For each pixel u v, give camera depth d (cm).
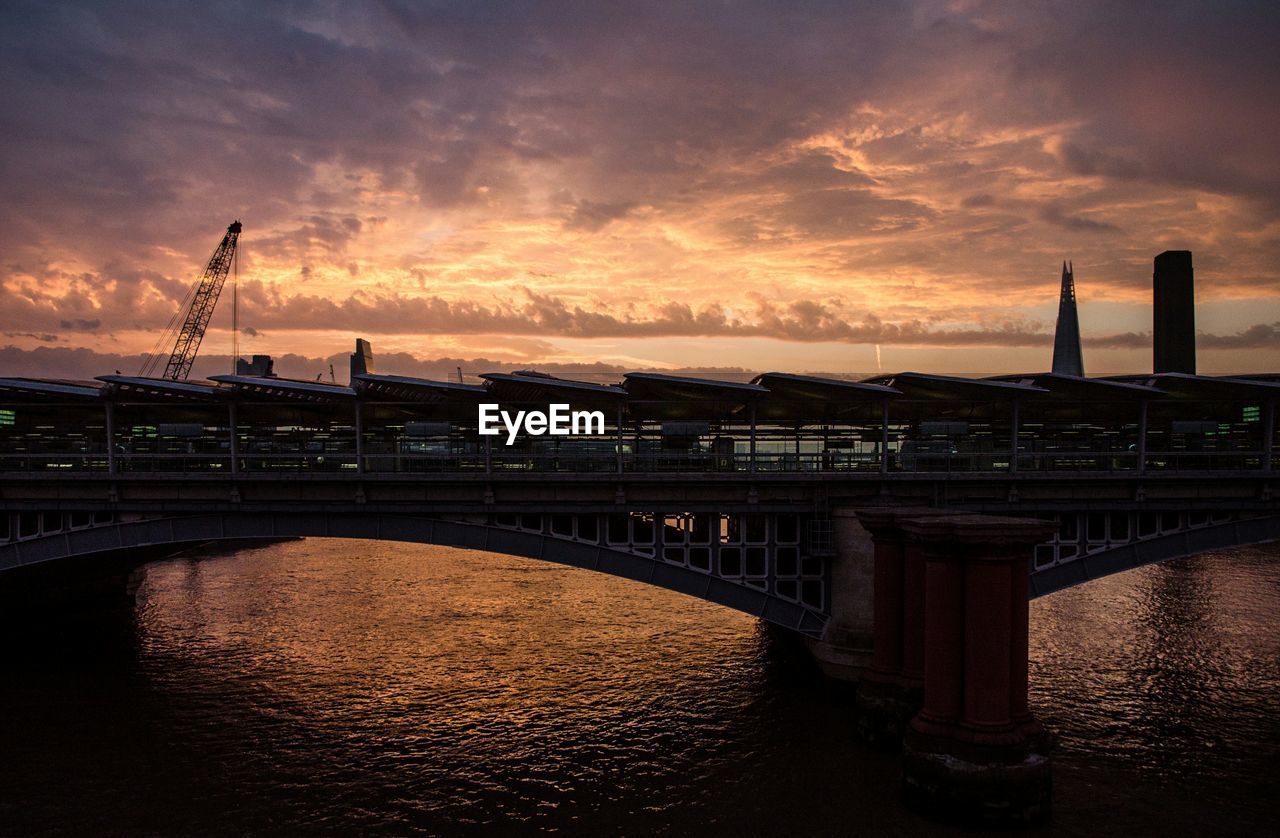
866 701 4712
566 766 4519
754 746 4734
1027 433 7281
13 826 3888
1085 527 5684
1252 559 10744
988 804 3791
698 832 3841
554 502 5400
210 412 6719
